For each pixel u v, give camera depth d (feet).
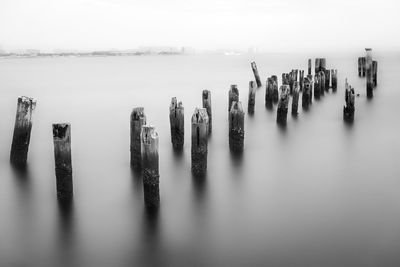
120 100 101.65
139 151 39.42
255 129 59.21
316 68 111.55
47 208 31.63
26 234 27.84
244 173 39.68
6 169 40.93
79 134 59.62
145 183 30.89
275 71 217.15
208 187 36.01
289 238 26.71
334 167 41.47
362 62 142.10
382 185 35.99
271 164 42.55
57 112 83.30
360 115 69.51
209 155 45.37
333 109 75.25
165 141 52.34
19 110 40.50
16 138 41.27
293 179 38.09
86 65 374.84
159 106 89.61
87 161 44.19
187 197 33.81
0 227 28.71
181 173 39.27
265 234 27.37
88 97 108.99
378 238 26.37
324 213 30.37
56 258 25.04
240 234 27.50
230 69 255.29
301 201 32.83
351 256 24.34
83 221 29.55
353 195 33.83
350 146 49.60
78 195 34.06
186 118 70.44
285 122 61.31
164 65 351.67
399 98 88.33
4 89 132.46
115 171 40.34
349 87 63.52
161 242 26.68
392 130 57.67
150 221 29.55
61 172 32.09
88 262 24.59
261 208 31.55
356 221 28.89
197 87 133.18
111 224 29.09
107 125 67.51
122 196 33.86
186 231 28.07
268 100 79.71
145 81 161.68
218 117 71.00
